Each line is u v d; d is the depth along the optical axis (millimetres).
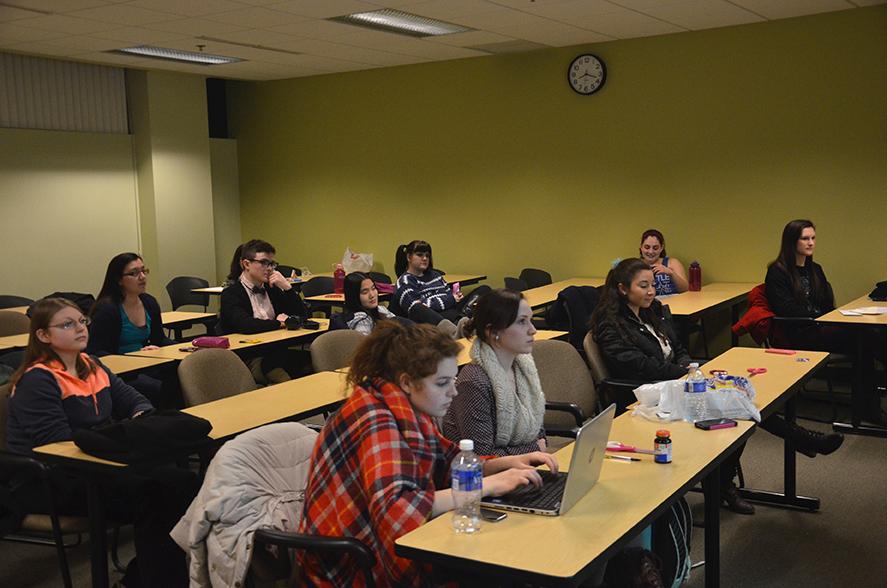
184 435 2939
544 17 6555
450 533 2076
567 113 8133
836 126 6934
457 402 2883
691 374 3459
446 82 8781
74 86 8695
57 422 3242
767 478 4594
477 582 2213
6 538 3744
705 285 7570
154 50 7918
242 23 6582
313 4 5941
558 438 4254
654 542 2834
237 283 5719
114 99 9062
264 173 10148
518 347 2918
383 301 8242
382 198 9367
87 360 3586
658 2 6137
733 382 3391
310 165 9812
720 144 7434
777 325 5855
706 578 2977
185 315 6625
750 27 7180
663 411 3193
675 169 7660
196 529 2346
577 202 8188
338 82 9484
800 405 6086
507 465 2510
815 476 4633
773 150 7211
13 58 8203
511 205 8562
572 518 2182
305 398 3658
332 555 2256
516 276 8633
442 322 5094
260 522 2336
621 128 7871
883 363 5672
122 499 3062
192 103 9453
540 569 1877
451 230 8961
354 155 9492
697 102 7488
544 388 3955
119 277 5059
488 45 7766
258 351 5273
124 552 3805
